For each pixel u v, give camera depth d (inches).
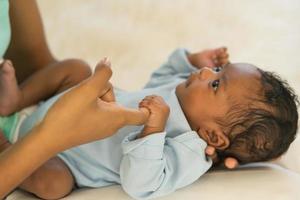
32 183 40.0
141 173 39.1
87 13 65.4
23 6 50.0
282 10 66.2
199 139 42.4
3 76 44.4
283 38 61.2
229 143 43.3
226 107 43.2
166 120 41.1
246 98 42.7
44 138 34.3
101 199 39.4
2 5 44.1
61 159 42.3
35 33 51.8
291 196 38.5
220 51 53.4
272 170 42.3
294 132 43.4
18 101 45.8
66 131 34.3
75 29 63.1
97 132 35.2
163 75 53.8
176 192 40.0
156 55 60.1
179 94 45.6
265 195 38.5
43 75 49.4
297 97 45.6
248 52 59.3
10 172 34.4
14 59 53.1
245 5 67.0
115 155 42.1
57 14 65.1
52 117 33.9
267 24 63.7
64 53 60.4
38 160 34.9
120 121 35.8
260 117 42.2
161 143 39.6
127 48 61.0
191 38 62.2
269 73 44.4
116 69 58.1
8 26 45.2
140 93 46.4
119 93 47.6
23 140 34.9
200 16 65.2
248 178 40.9
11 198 40.7
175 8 66.1
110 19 64.7
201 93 44.2
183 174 40.3
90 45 61.3
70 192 41.7
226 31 63.0
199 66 53.3
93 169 42.5
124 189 39.7
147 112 39.0
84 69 50.4
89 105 33.8
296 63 56.8
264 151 43.1
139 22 64.4
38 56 53.1
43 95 49.6
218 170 44.0
